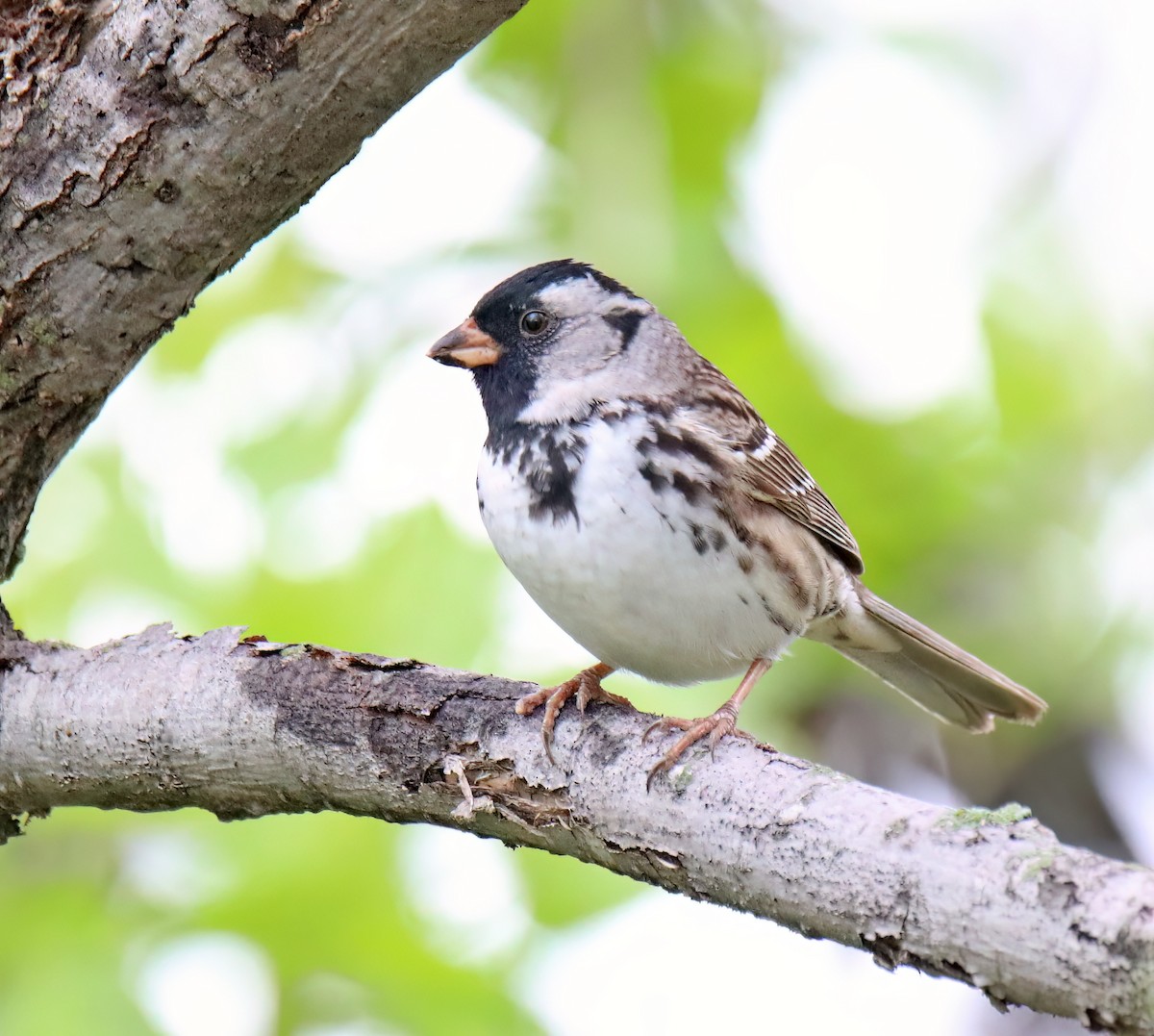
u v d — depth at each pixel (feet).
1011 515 43.73
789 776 20.48
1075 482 43.86
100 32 22.54
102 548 39.99
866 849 18.80
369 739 23.58
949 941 17.79
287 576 38.68
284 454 40.34
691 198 40.16
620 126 37.68
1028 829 18.08
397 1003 35.37
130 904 36.29
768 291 40.60
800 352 41.60
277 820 36.06
